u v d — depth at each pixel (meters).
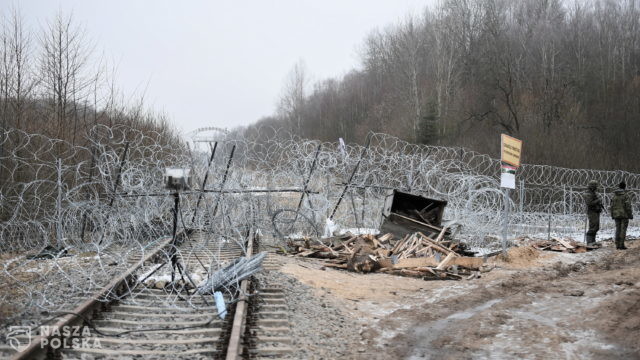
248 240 15.16
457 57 65.25
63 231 12.83
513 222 20.06
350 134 74.00
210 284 9.12
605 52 60.75
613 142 47.09
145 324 7.45
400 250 14.21
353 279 11.84
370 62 90.25
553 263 14.27
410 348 7.06
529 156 41.91
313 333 7.45
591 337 7.50
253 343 6.74
